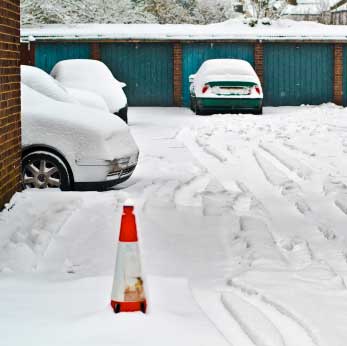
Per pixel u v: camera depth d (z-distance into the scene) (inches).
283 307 212.7
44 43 1133.1
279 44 1142.3
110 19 1608.0
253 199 396.2
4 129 343.6
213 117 934.4
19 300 217.3
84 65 853.2
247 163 553.0
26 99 420.5
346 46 1138.0
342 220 345.7
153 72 1143.0
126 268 200.4
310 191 424.8
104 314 199.0
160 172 506.0
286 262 270.2
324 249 292.8
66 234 310.8
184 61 1141.7
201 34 1130.7
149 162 554.6
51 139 406.6
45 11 1448.1
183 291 226.4
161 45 1139.3
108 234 311.1
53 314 203.6
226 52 1141.7
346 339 188.9
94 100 695.7
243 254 278.7
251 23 1204.5
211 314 209.9
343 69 1141.7
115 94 818.2
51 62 1136.8
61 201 362.9
